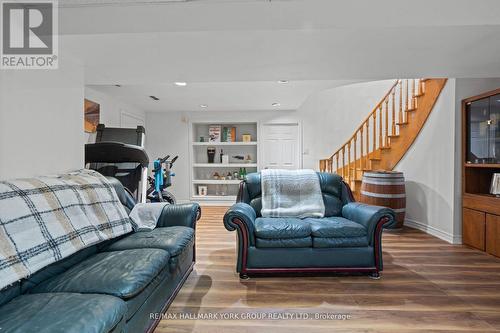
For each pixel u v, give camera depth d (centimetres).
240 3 167
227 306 185
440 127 332
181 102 515
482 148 287
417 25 161
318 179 302
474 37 180
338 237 228
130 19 168
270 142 605
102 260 150
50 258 126
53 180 157
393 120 429
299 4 165
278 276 232
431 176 349
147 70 241
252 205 288
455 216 312
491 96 271
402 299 192
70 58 205
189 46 189
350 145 524
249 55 208
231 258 274
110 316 102
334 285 214
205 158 635
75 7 167
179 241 193
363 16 163
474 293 199
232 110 598
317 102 585
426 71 255
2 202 118
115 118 480
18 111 162
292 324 165
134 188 330
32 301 108
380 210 228
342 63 229
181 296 198
